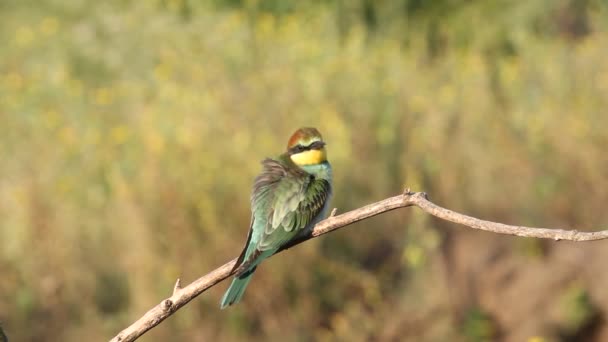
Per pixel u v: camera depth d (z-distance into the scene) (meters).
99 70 18.88
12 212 13.19
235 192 12.77
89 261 12.83
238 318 12.16
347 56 17.45
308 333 12.31
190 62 17.25
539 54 17.86
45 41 19.94
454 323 12.95
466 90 16.28
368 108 15.20
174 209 12.38
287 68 16.62
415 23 21.12
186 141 13.24
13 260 12.83
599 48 17.41
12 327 12.53
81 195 13.33
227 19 19.52
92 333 12.48
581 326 13.03
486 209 14.47
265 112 14.70
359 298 12.75
